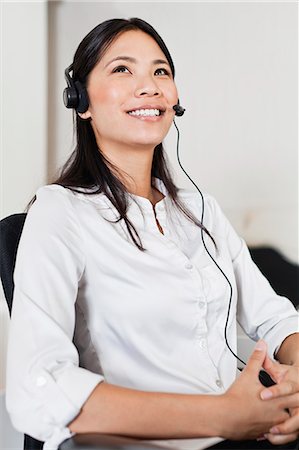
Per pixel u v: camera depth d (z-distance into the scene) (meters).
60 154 3.38
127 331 1.63
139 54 1.77
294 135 3.35
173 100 1.80
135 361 1.65
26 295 1.49
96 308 1.65
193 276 1.72
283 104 3.35
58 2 3.39
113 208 1.75
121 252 1.67
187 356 1.69
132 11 3.41
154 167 1.96
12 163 3.16
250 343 2.23
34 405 1.39
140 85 1.74
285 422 1.47
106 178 1.79
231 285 1.82
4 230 1.74
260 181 3.39
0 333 2.46
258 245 3.40
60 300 1.52
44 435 1.40
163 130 1.79
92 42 1.78
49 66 3.40
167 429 1.39
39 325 1.46
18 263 1.56
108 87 1.75
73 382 1.40
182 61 3.40
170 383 1.65
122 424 1.38
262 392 1.46
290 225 3.38
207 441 1.41
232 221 3.42
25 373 1.41
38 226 1.60
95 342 1.65
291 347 1.82
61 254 1.57
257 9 3.34
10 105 3.15
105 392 1.40
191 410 1.40
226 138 3.40
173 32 3.40
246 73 3.37
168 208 1.89
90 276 1.65
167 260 1.72
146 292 1.64
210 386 1.68
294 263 3.37
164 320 1.65
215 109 3.40
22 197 3.17
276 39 3.34
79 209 1.69
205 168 3.42
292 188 3.37
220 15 3.36
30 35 3.15
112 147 1.81
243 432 1.44
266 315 1.94
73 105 1.82
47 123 3.40
